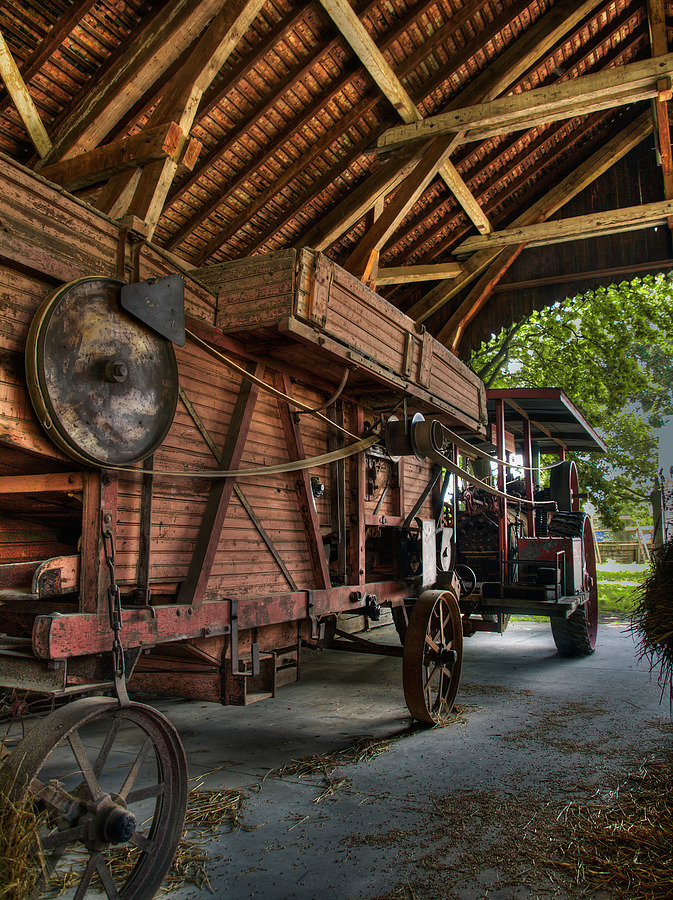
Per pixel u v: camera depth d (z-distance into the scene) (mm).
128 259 2861
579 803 3123
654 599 3336
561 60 10633
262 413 3832
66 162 4984
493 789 3320
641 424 24781
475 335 14000
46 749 1975
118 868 2520
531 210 12922
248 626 3350
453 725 4520
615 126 12914
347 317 3795
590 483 17031
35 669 2359
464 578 6891
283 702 5277
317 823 2943
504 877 2469
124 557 2787
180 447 3176
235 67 6980
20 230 2320
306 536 4203
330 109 8180
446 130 8680
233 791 3299
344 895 2350
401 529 5711
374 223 9164
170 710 5023
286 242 9922
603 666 6688
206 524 3252
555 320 17859
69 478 2654
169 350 2941
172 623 2840
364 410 5277
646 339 16953
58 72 5980
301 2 6762
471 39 8734
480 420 6457
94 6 5598
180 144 4598
